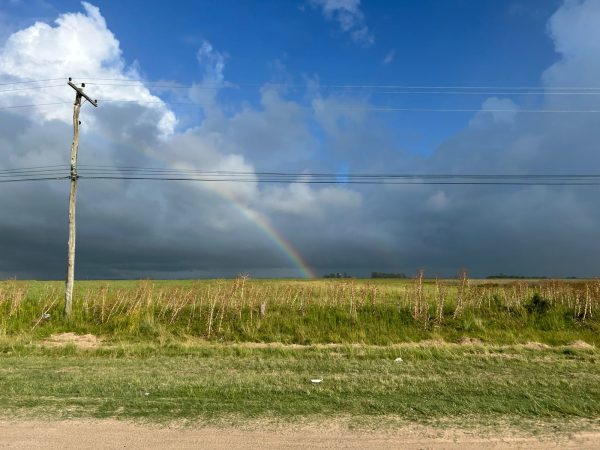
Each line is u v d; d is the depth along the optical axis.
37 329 20.00
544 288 25.00
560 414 7.07
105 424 6.58
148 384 9.12
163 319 21.45
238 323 20.62
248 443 5.86
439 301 21.83
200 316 21.53
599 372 10.73
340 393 8.52
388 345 16.88
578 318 21.16
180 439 5.99
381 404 7.62
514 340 18.45
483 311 22.22
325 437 6.07
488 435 6.14
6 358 13.19
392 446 5.75
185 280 57.69
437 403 7.70
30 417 6.90
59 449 5.64
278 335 19.44
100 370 11.09
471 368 11.26
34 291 29.91
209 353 14.21
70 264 22.00
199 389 8.66
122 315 21.50
